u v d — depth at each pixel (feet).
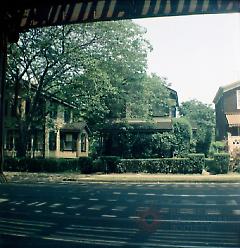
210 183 68.85
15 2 22.62
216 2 22.76
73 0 24.18
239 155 90.22
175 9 23.29
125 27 95.86
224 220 29.04
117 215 31.71
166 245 20.74
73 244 20.88
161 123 127.13
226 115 131.85
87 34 91.81
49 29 88.58
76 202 40.57
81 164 92.63
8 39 22.95
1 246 20.51
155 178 75.51
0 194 49.39
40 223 27.73
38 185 64.80
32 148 127.24
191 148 133.08
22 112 115.85
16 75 97.45
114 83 104.68
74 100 98.02
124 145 118.11
